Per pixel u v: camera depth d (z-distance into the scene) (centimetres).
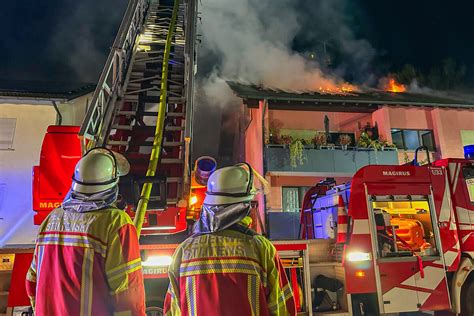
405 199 469
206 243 182
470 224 488
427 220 509
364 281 428
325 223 554
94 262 183
